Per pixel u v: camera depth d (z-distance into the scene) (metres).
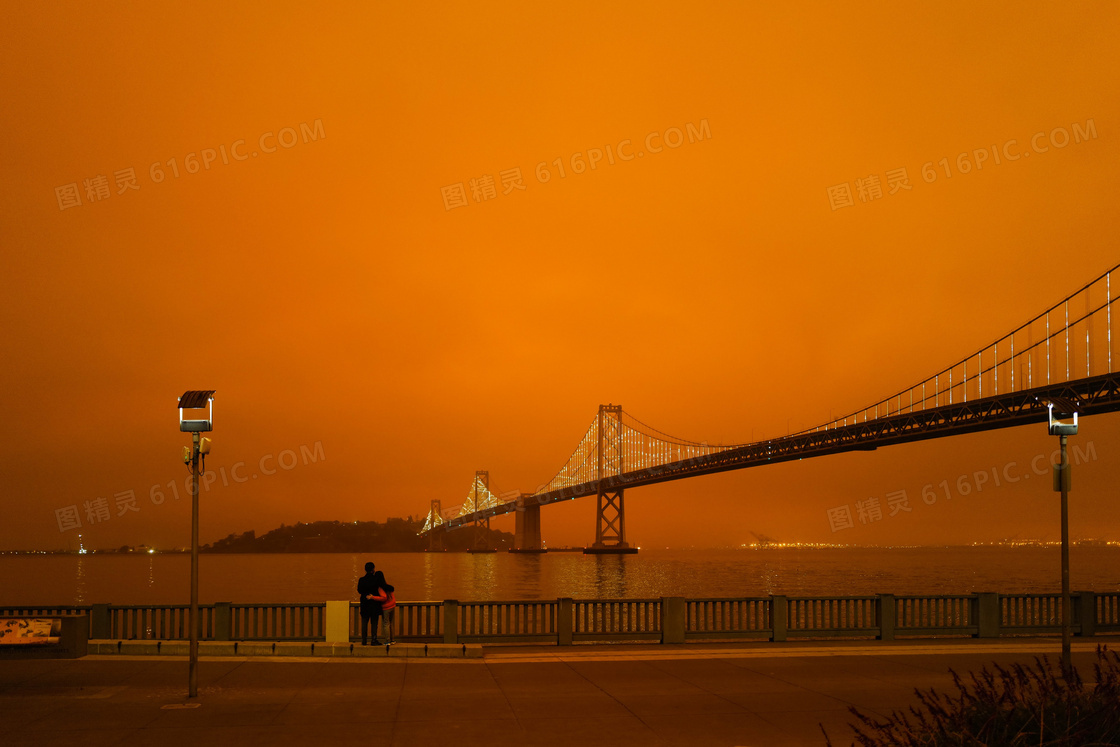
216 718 9.91
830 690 11.59
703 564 171.25
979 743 6.69
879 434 72.50
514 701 10.86
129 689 11.52
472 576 121.25
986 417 60.72
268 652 14.34
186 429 11.35
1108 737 6.90
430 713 10.20
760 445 91.06
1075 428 12.27
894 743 7.18
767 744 8.95
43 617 14.07
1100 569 141.75
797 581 95.62
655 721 9.87
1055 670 12.88
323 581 110.06
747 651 14.90
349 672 12.83
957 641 16.28
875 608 16.78
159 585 105.44
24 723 9.66
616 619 34.84
